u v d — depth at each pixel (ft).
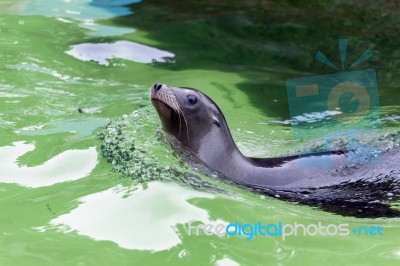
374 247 30.01
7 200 34.35
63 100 47.50
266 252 29.27
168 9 69.05
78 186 35.45
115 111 45.44
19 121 43.96
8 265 28.25
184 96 38.96
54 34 60.90
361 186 36.50
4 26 62.34
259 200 34.60
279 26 63.93
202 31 62.80
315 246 29.96
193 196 33.91
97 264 28.25
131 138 40.65
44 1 71.15
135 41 59.93
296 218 32.81
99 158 38.58
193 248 29.37
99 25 63.98
